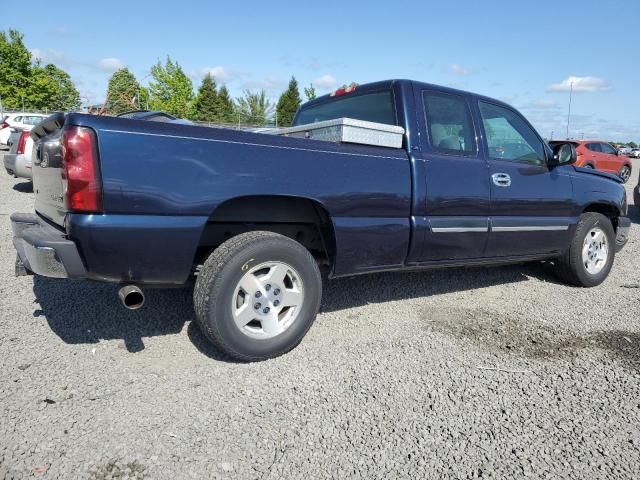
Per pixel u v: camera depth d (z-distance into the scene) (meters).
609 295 4.96
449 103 4.18
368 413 2.65
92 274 2.72
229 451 2.30
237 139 3.00
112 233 2.64
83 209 2.60
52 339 3.42
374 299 4.55
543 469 2.25
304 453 2.31
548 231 4.74
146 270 2.82
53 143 2.75
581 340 3.74
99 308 4.02
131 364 3.11
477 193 4.13
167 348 3.35
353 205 3.44
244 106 59.94
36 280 4.71
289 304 3.26
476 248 4.22
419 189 3.76
